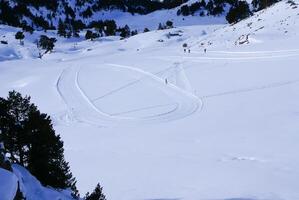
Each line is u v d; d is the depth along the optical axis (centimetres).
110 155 4872
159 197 3200
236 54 11131
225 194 3111
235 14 19400
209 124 6141
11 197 1439
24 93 10712
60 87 10762
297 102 6500
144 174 3900
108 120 7525
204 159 4266
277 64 9250
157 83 9912
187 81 9575
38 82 11806
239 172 3662
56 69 13788
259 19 14338
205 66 10775
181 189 3347
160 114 7412
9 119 2442
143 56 14388
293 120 5475
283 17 13375
